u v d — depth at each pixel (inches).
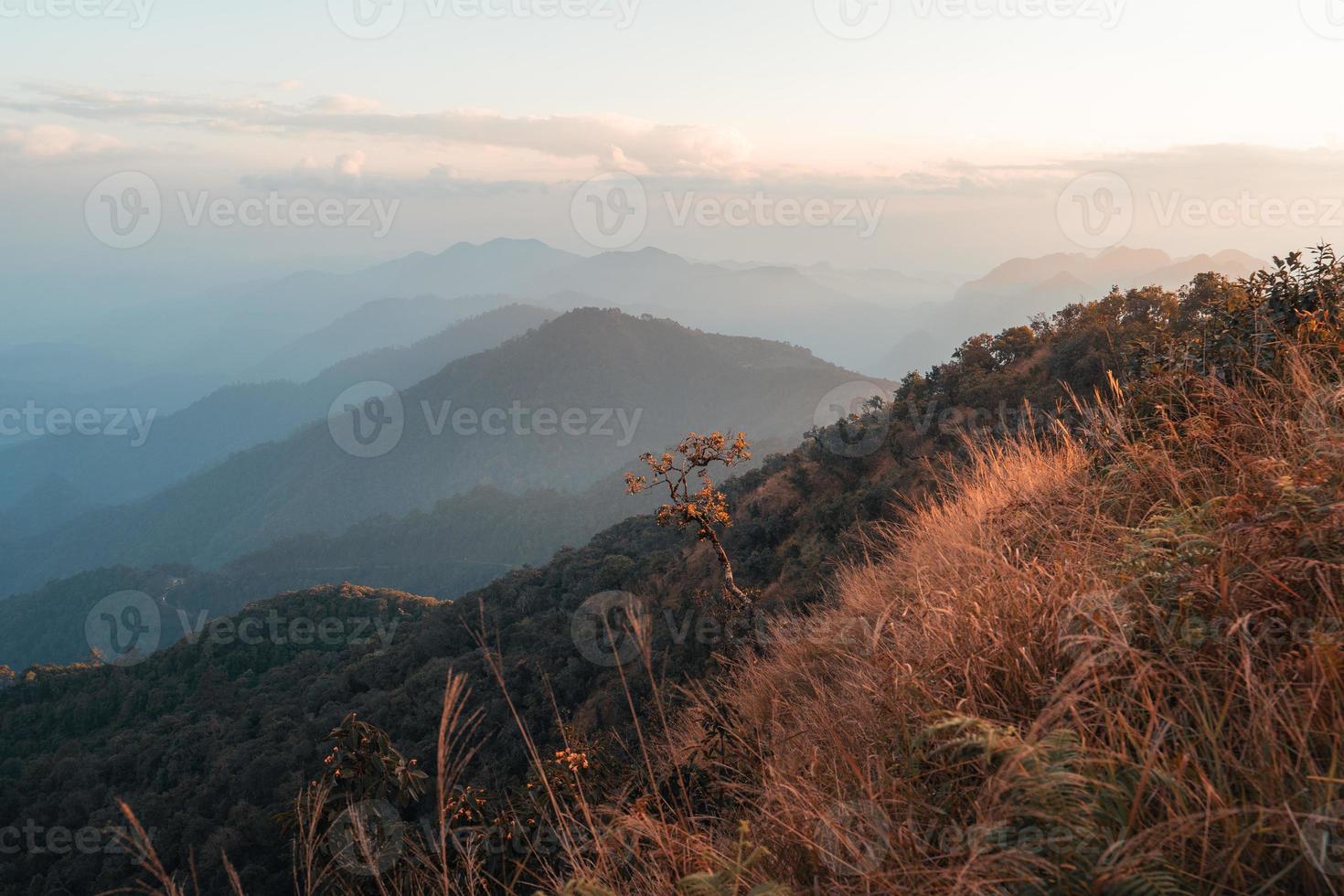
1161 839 51.4
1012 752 58.8
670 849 81.1
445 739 80.7
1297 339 137.5
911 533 219.8
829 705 125.2
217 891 845.2
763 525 1279.5
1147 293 903.7
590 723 404.5
